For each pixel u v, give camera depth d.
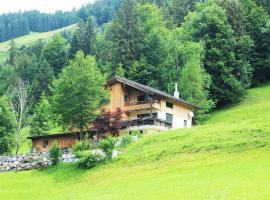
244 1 141.62
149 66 118.75
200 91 103.06
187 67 104.94
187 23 130.62
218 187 36.09
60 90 78.81
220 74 113.50
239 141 53.62
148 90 86.69
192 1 167.25
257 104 104.56
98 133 76.38
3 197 49.81
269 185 33.94
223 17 125.88
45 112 106.31
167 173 47.91
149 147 61.72
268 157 45.41
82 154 59.97
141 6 139.00
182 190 37.22
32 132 103.75
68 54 169.38
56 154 63.06
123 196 38.69
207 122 99.50
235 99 112.19
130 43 123.50
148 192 38.84
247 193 32.25
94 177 54.50
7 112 86.62
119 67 116.75
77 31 172.12
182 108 92.75
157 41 123.06
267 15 137.50
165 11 169.50
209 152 52.31
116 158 58.62
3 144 84.62
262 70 125.69
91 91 79.19
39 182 56.62
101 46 165.25
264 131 56.12
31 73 170.12
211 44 118.75
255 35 130.38
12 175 61.91
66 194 47.22
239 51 123.19
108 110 82.94
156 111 88.19
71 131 81.75
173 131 68.56
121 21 127.00
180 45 117.00
